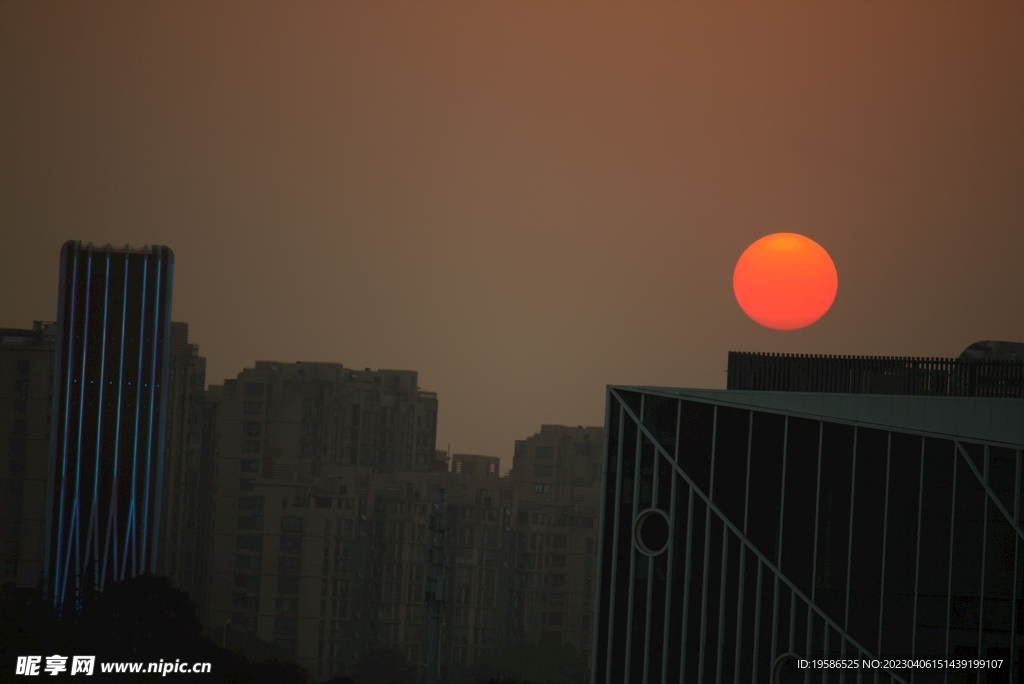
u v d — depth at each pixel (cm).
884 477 8175
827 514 8306
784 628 8350
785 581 8350
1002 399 7906
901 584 8075
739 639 8438
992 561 7862
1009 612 7812
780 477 8462
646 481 8738
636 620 8656
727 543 8525
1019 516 7825
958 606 7919
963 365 8725
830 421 8369
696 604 8556
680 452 8700
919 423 8119
